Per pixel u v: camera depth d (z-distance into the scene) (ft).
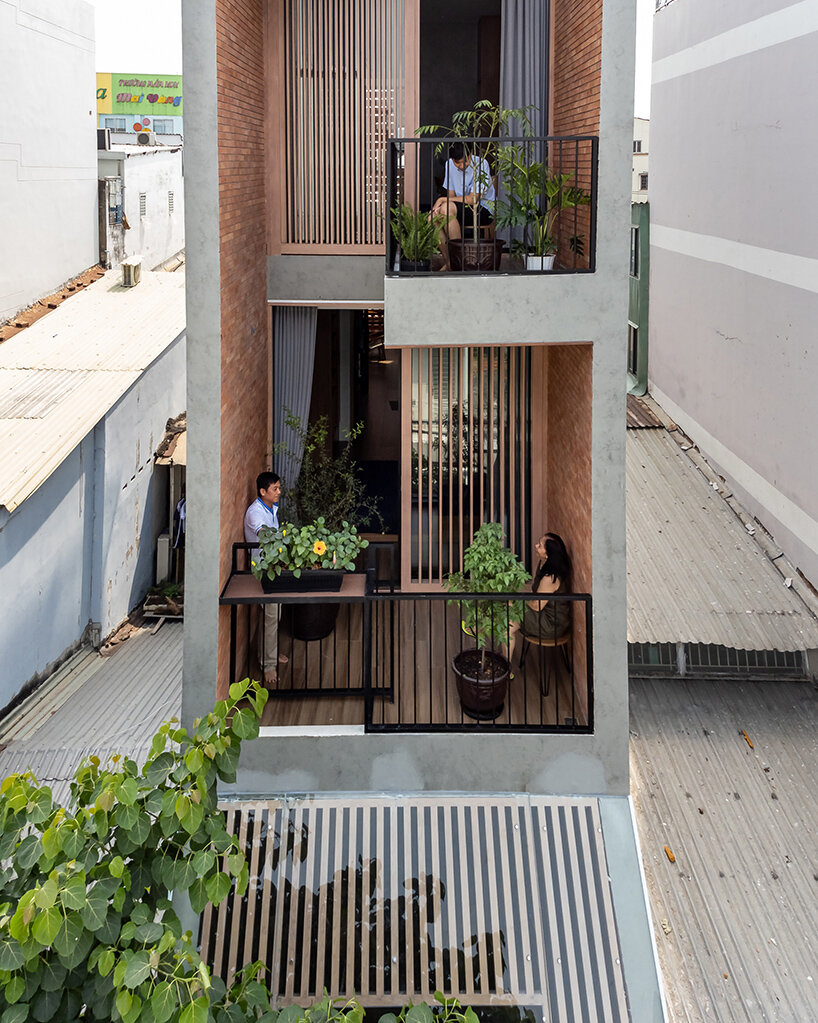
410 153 30.42
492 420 31.01
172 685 35.24
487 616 25.23
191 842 14.60
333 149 30.22
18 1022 12.46
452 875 22.54
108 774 14.32
